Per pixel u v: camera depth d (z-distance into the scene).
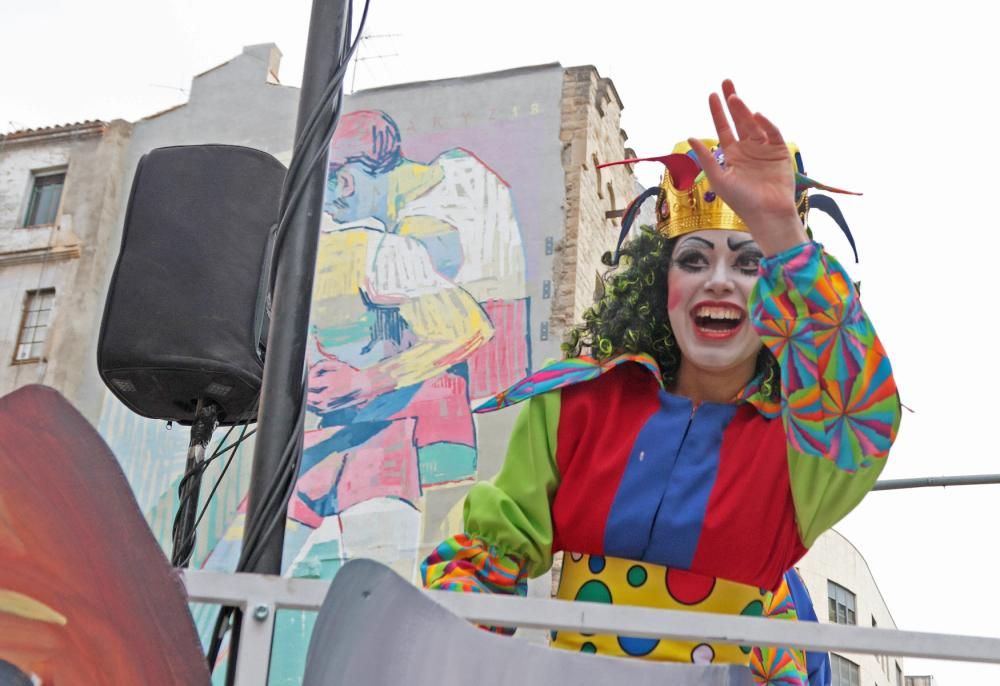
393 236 15.37
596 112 16.09
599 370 3.33
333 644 2.07
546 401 3.31
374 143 15.95
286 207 3.22
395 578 2.14
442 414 14.29
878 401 2.99
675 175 3.46
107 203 17.53
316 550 13.74
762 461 3.16
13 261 17.45
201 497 14.17
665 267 3.49
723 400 3.37
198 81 17.66
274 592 2.26
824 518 3.11
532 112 15.80
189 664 2.04
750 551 3.11
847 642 2.28
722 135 3.00
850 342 2.96
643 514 3.12
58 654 2.02
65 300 17.08
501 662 2.13
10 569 2.05
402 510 13.84
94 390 16.22
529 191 15.37
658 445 3.21
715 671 2.16
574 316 14.58
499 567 3.11
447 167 15.70
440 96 16.09
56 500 2.09
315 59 3.38
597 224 15.68
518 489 3.20
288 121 17.14
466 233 15.29
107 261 17.28
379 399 14.49
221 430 14.48
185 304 4.70
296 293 3.15
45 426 2.11
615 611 2.26
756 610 3.13
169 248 4.78
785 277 2.95
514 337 14.61
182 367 4.61
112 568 2.07
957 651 2.29
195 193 4.89
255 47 17.72
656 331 3.46
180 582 2.08
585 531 3.15
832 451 3.03
